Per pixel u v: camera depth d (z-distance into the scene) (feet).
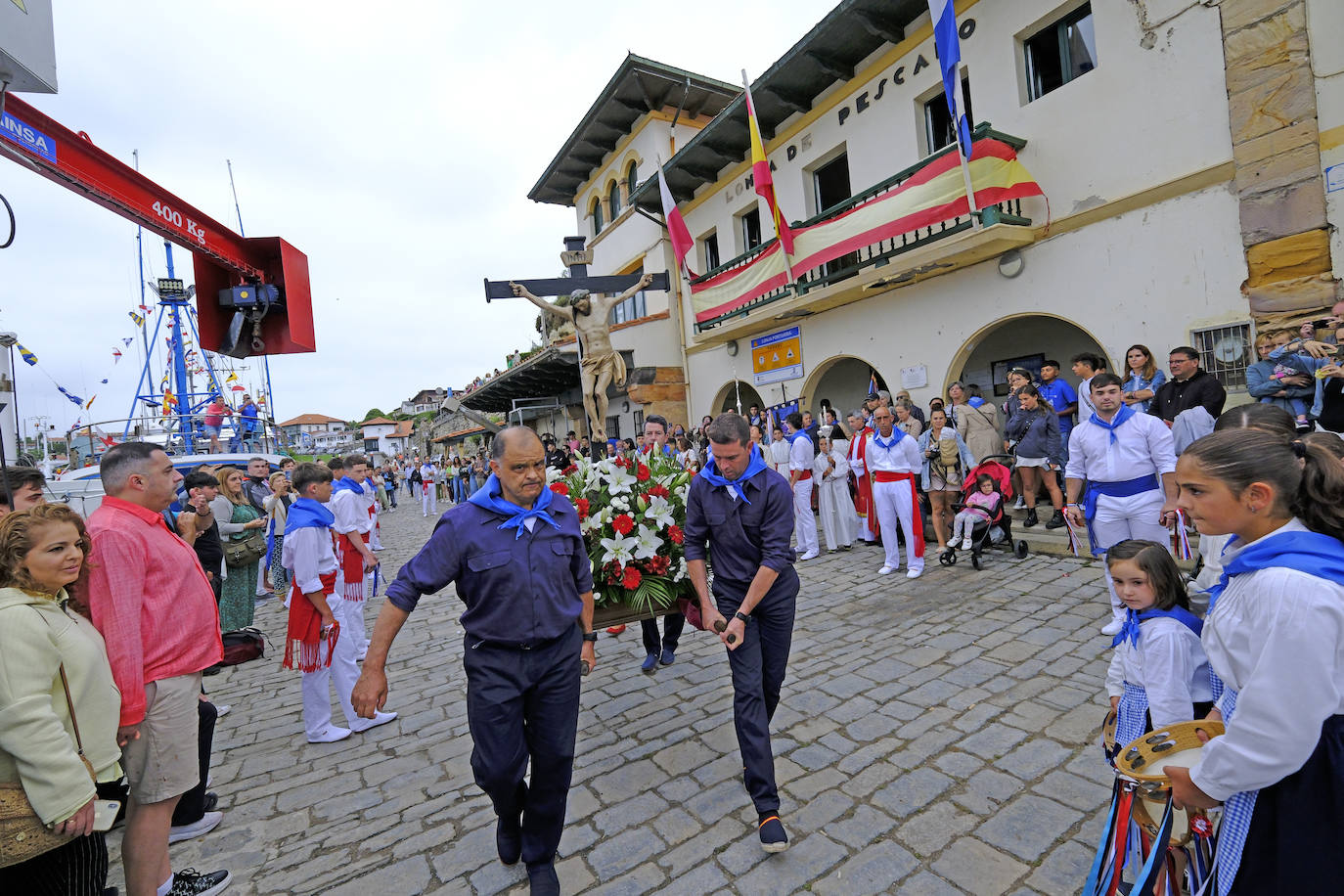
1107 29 23.81
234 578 20.97
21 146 13.82
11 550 6.57
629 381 48.93
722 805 10.00
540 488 8.42
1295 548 4.37
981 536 21.59
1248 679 4.47
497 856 9.31
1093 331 24.97
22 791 6.18
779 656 9.95
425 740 13.43
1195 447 4.92
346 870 9.28
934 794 9.69
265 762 13.02
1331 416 15.80
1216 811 5.69
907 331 32.76
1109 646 14.33
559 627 8.21
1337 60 18.95
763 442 39.45
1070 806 9.07
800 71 35.17
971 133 26.37
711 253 49.34
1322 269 19.42
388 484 91.09
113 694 7.32
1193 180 21.90
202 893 8.82
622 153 53.57
